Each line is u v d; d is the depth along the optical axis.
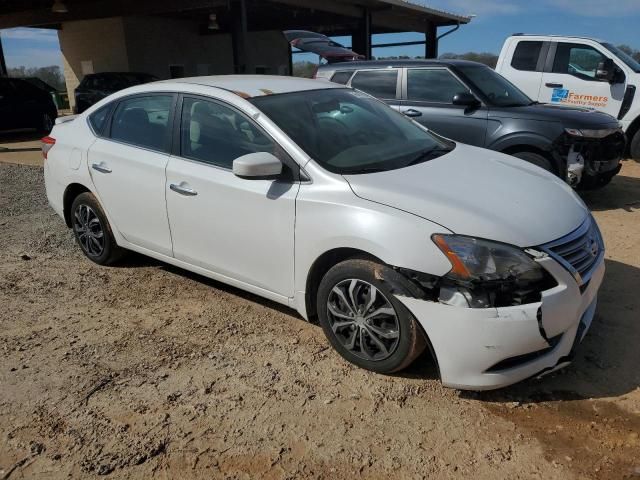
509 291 2.75
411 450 2.66
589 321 3.16
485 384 2.82
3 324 3.99
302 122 3.70
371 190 3.15
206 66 22.83
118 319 4.04
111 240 4.86
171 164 4.07
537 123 6.36
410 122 4.48
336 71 7.96
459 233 2.85
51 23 19.92
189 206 3.94
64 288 4.61
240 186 3.61
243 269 3.77
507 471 2.52
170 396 3.11
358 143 3.74
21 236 5.96
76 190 5.11
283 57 27.06
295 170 3.42
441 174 3.45
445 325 2.81
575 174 6.28
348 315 3.26
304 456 2.64
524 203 3.16
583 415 2.88
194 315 4.07
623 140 6.75
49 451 2.71
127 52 19.59
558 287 2.82
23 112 15.23
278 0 15.70
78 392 3.16
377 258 3.06
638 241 5.34
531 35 9.70
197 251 4.04
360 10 19.56
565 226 3.08
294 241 3.37
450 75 7.01
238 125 3.75
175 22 21.17
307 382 3.21
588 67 9.23
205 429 2.84
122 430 2.84
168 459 2.64
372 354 3.23
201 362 3.44
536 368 2.86
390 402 3.01
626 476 2.47
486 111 6.67
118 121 4.64
